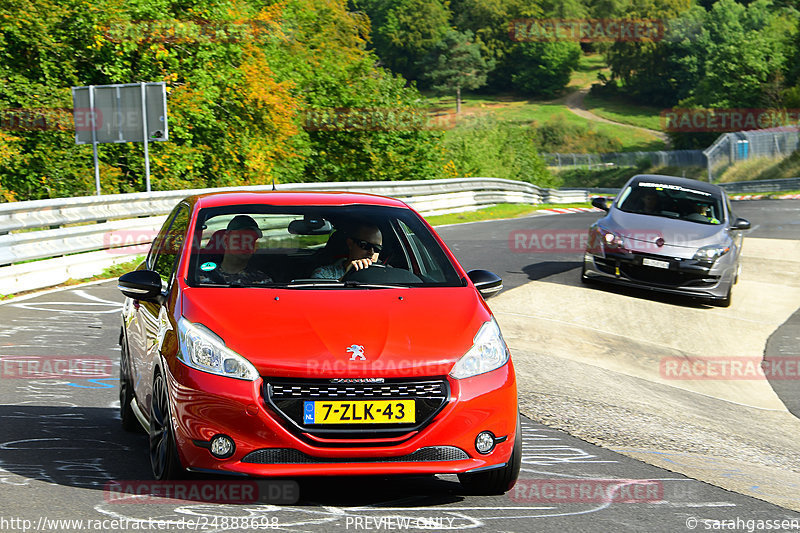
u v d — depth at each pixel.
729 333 33.06
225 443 11.58
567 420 19.48
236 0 81.94
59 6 67.44
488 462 12.29
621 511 12.81
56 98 63.97
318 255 15.01
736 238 38.62
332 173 97.38
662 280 36.12
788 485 15.82
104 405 18.36
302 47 104.62
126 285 13.86
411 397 11.91
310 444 11.62
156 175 69.44
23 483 12.75
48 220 34.81
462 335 12.66
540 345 28.92
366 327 12.48
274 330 12.23
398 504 12.48
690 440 19.02
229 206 15.51
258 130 80.56
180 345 12.20
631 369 27.48
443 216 77.44
